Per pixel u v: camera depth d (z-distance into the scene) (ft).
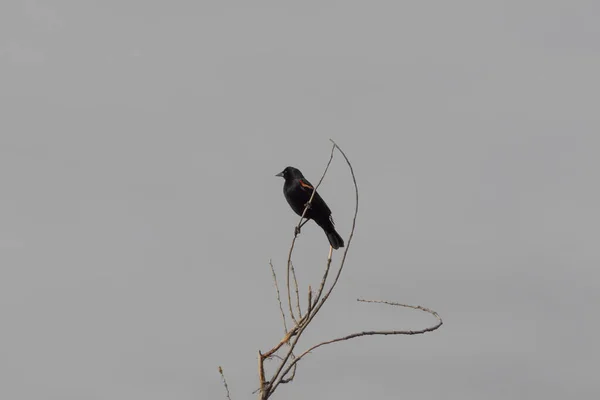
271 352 32.09
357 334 31.86
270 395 31.04
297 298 33.32
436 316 32.19
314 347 31.76
